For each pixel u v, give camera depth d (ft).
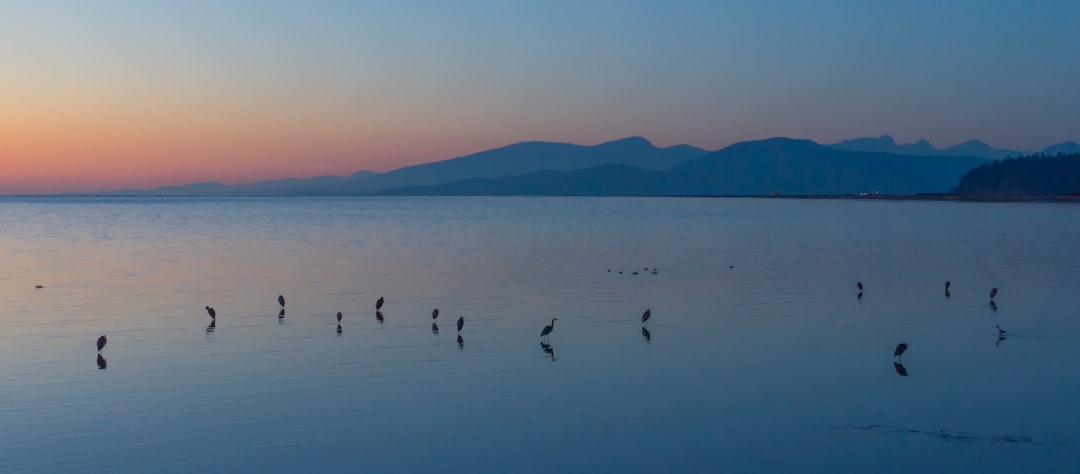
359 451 52.06
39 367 72.54
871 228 297.53
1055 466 49.32
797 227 307.58
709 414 59.06
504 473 48.83
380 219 388.57
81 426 56.44
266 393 64.03
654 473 48.85
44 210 556.92
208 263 164.35
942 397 62.90
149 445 52.95
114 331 89.40
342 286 127.34
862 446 52.80
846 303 108.58
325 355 77.10
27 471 48.96
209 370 71.31
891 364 73.20
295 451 52.01
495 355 76.89
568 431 55.62
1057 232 264.52
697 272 146.82
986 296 115.03
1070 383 66.49
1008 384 66.33
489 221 364.79
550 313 100.94
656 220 375.86
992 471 48.78
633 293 118.83
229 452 51.80
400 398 62.69
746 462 50.34
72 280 135.33
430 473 48.83
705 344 81.71
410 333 87.97
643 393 64.13
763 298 113.50
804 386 66.08
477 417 58.34
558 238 242.37
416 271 148.87
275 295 117.50
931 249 198.80
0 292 120.78
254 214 467.11
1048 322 93.61
